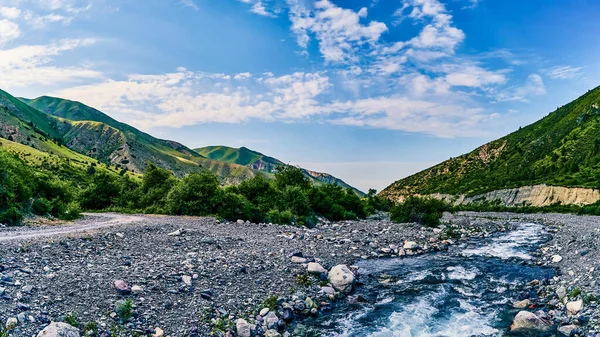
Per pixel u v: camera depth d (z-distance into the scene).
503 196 137.62
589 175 114.25
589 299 17.16
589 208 88.56
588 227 50.28
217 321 14.50
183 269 19.12
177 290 16.48
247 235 33.09
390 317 17.20
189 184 51.34
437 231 46.25
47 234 24.78
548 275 23.95
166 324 13.72
